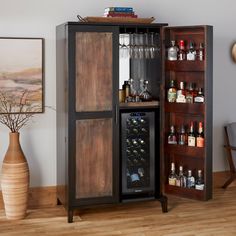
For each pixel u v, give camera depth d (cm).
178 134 636
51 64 604
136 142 591
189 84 622
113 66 562
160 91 587
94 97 559
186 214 577
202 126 618
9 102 589
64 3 604
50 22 600
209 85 609
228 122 688
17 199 557
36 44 593
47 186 612
